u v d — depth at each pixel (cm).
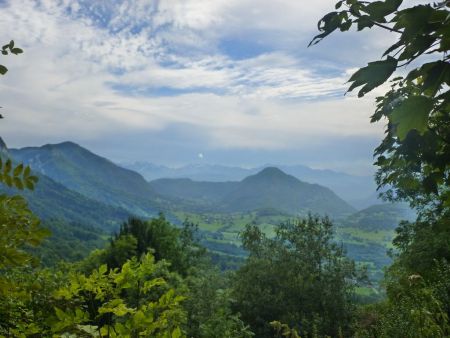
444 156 191
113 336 264
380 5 127
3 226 205
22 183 216
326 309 2031
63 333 264
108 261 2011
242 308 2152
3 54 226
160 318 301
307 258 2236
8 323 265
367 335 968
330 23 168
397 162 232
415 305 641
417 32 104
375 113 253
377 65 115
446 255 1448
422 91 105
